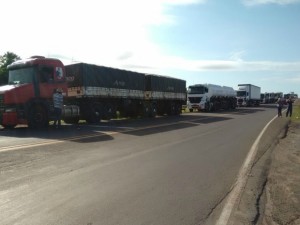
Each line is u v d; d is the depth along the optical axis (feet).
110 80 83.20
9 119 58.29
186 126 69.82
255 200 22.29
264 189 25.35
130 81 91.66
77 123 76.18
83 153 36.09
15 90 58.90
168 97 110.52
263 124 78.79
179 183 25.70
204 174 28.68
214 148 42.32
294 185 27.09
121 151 38.17
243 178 27.58
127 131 57.26
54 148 38.32
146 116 99.81
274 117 105.29
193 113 128.47
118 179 26.22
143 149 39.99
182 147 42.39
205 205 20.98
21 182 24.58
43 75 62.80
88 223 17.58
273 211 20.76
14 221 17.57
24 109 59.77
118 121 82.89
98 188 23.73
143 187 24.36
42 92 62.44
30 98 60.80
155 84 103.14
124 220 18.19
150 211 19.66
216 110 151.94
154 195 22.61
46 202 20.56
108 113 83.05
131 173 28.22
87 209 19.58
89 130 57.77
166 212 19.60
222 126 71.56
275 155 39.81
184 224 18.01
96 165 30.71
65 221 17.75
